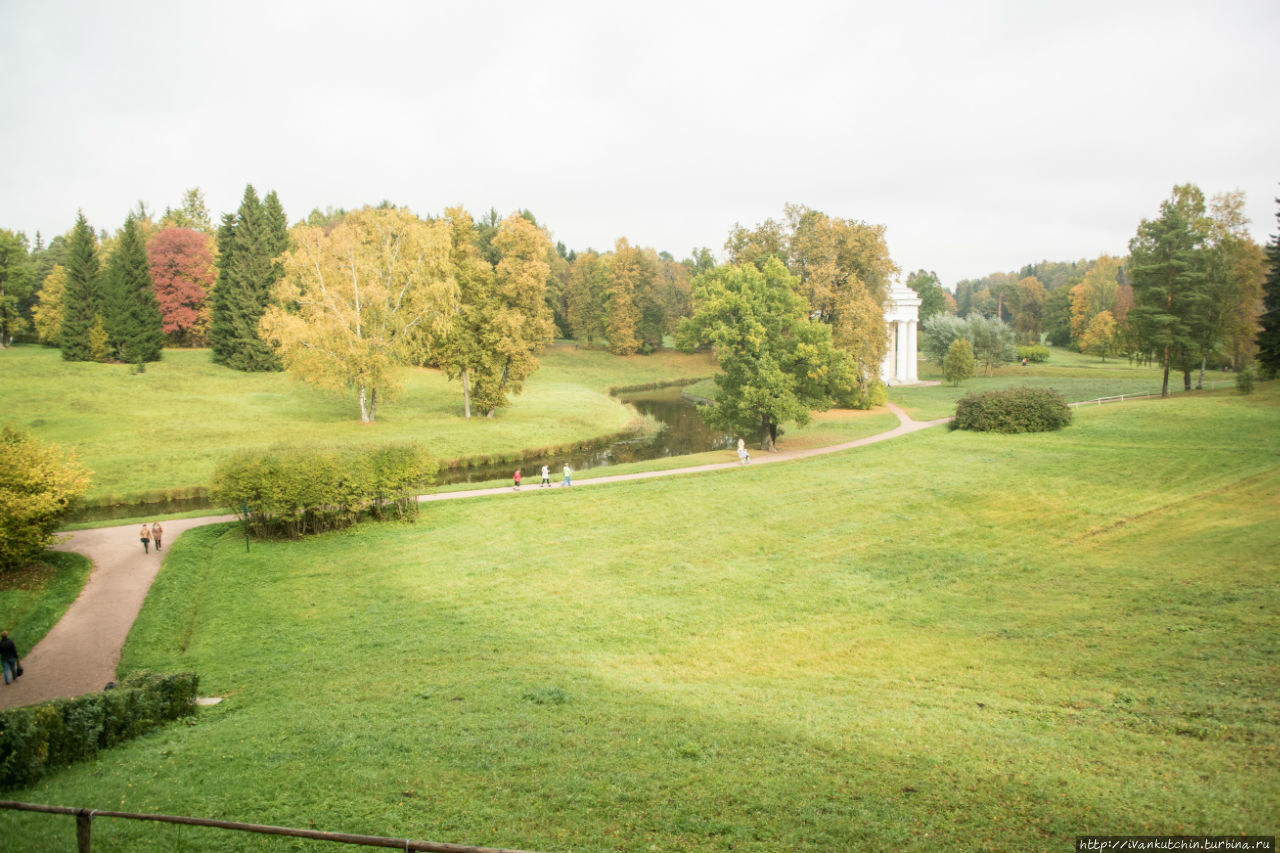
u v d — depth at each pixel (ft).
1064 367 332.19
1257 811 30.17
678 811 32.35
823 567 83.92
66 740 40.47
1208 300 183.32
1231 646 52.31
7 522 80.38
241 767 38.70
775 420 156.46
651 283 413.59
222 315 263.90
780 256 221.05
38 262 357.00
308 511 101.81
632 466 147.84
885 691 50.57
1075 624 61.46
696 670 57.16
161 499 139.13
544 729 43.29
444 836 29.94
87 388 213.46
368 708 48.98
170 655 64.95
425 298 193.98
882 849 28.89
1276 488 101.50
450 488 127.75
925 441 158.20
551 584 80.94
